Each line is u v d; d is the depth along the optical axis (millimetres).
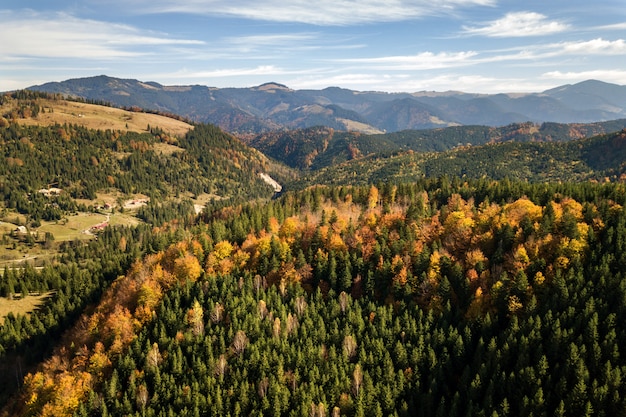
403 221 168375
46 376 125875
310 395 94875
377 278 135250
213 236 188625
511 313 111250
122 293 154250
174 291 139500
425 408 93938
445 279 121562
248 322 118312
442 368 100625
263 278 144250
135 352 117688
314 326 117625
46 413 107250
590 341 92688
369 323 115562
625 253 113375
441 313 115938
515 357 96938
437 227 161125
